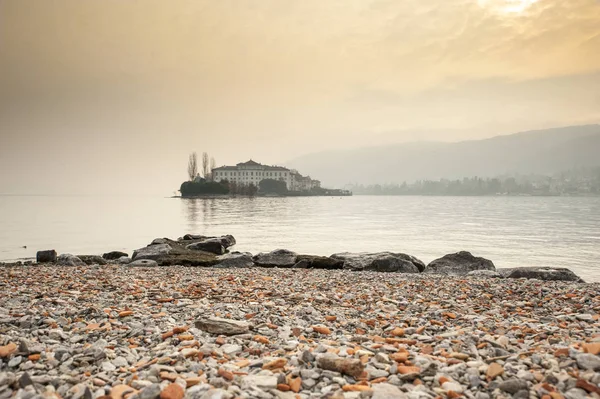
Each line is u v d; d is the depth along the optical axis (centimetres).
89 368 620
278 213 10794
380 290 1457
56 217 9000
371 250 3875
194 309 1060
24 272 1881
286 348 733
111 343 747
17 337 753
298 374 591
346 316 1038
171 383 548
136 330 833
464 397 517
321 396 518
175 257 2709
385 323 950
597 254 3628
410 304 1206
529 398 509
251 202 19512
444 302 1238
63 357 658
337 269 2453
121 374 595
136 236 5041
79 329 836
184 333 820
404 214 10831
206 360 665
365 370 613
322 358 619
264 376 573
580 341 764
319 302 1220
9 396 502
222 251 3328
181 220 8100
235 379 571
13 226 6431
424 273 2198
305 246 4166
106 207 15500
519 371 592
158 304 1127
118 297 1224
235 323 853
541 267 2162
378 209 14125
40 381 547
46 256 2597
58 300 1109
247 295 1299
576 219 8594
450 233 5522
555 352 677
